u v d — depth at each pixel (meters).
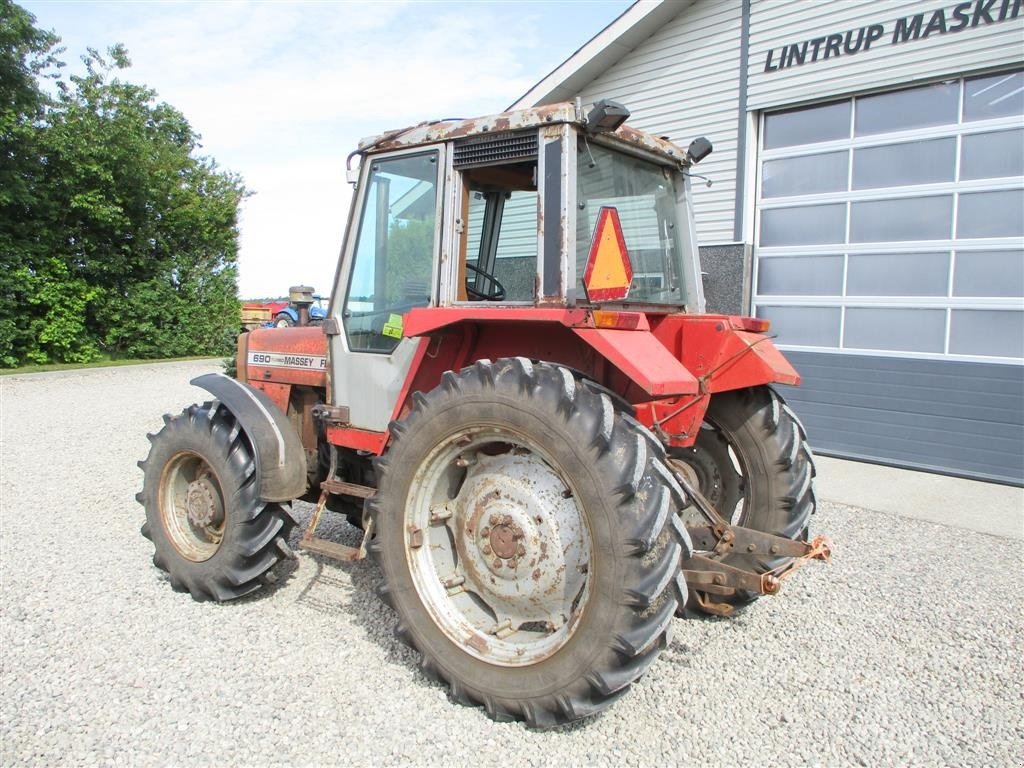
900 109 6.76
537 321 2.71
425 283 3.24
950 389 6.57
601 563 2.37
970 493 5.98
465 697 2.69
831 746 2.56
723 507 3.56
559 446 2.46
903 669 3.11
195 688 2.82
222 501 3.62
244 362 4.38
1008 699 2.89
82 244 17.17
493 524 2.75
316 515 3.50
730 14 7.61
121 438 8.11
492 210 3.26
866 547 4.69
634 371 2.38
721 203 7.89
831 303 7.29
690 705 2.79
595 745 2.51
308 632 3.31
